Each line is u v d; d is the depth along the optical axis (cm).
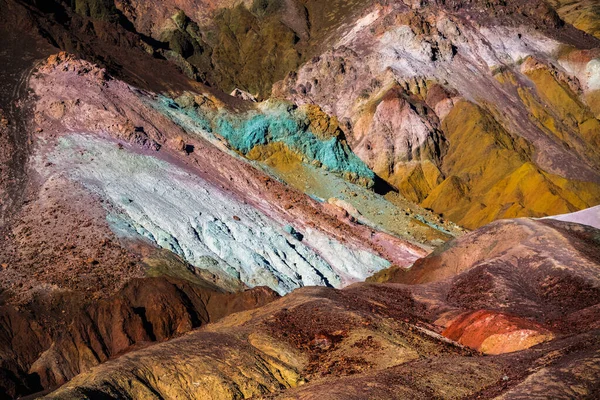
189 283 10294
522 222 10288
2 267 10025
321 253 13188
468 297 8900
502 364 6350
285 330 7519
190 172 13750
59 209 11244
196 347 6988
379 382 6062
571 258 9131
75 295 9612
